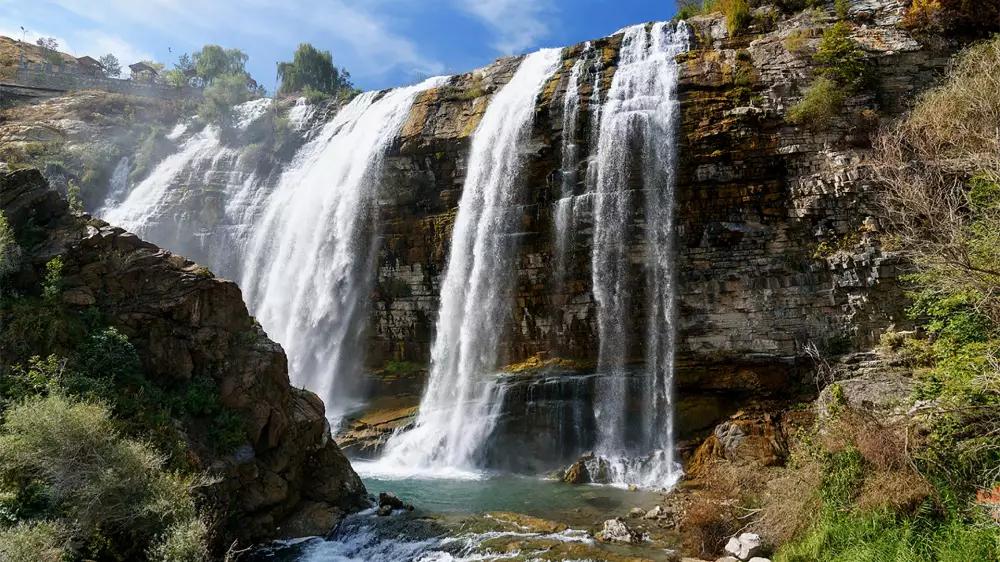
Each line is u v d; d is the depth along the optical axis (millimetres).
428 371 25500
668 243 21703
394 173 28109
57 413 9203
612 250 22562
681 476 17766
